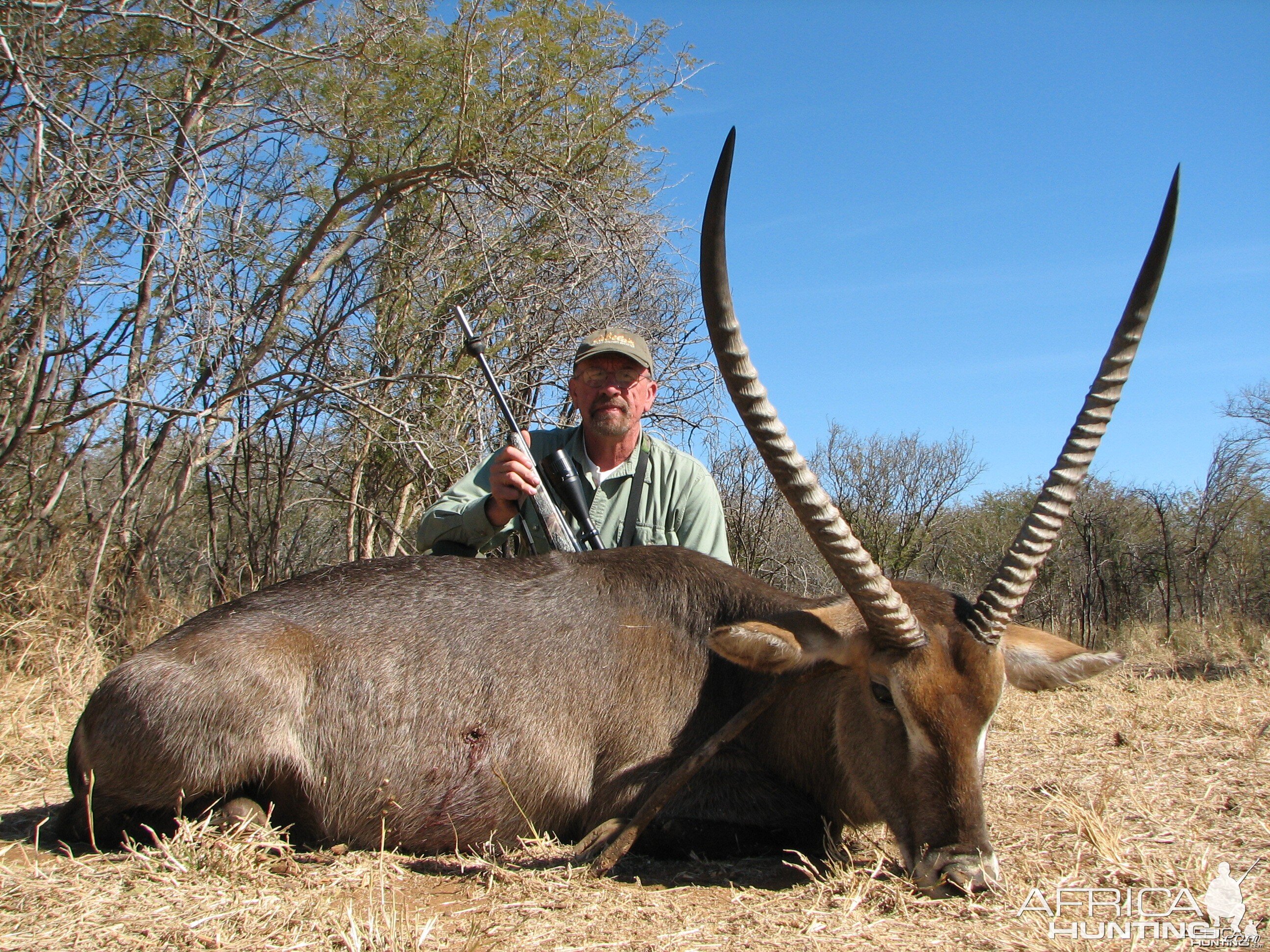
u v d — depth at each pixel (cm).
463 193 402
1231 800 198
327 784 167
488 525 224
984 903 137
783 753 173
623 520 244
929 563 998
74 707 266
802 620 158
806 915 134
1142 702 315
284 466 425
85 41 344
